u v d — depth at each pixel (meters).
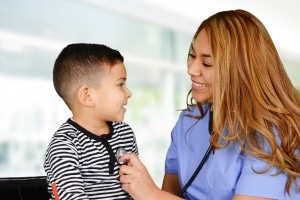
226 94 1.03
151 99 4.73
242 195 1.01
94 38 4.13
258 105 1.01
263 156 1.00
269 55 1.05
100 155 1.01
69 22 3.92
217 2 4.45
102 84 1.02
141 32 4.59
